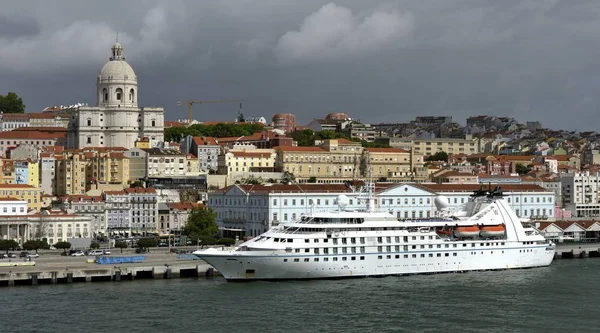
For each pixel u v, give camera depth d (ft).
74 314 641.40
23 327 602.03
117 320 621.72
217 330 592.19
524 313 646.74
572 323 616.39
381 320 621.31
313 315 635.25
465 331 591.78
